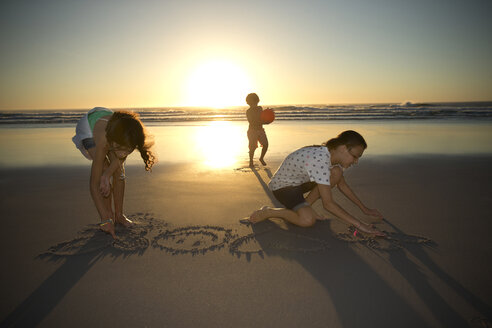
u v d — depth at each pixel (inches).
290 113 940.0
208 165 212.1
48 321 57.4
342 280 70.6
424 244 88.0
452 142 308.0
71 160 225.1
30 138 363.9
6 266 77.0
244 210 118.9
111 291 66.8
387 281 70.0
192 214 114.0
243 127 539.8
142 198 134.3
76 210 117.8
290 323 56.6
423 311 59.5
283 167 100.4
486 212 113.1
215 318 58.1
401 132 402.6
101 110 95.7
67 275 73.1
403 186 150.1
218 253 84.3
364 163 206.7
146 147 92.1
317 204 125.0
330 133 404.2
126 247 87.3
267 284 69.3
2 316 58.7
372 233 91.5
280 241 91.2
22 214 113.5
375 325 55.8
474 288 66.8
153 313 59.6
